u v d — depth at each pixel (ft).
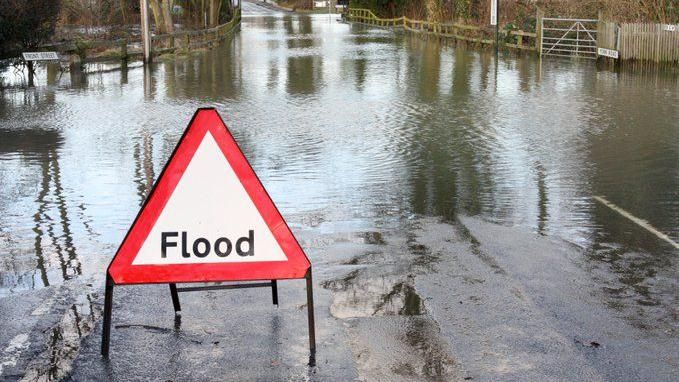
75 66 101.30
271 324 19.83
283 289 22.50
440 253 25.93
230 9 245.45
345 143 46.91
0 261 25.31
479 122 54.80
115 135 50.24
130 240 17.83
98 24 162.91
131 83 83.46
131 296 21.98
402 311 20.66
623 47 93.61
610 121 54.39
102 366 17.42
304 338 18.92
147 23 107.14
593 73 88.79
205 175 17.94
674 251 26.08
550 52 112.68
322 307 20.98
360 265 24.73
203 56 121.60
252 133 50.60
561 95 69.46
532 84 78.74
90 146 46.29
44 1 105.40
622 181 36.70
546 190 35.01
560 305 21.02
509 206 32.27
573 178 37.37
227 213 18.01
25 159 42.57
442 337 18.88
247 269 18.04
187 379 16.80
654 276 23.52
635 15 95.81
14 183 36.78
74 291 22.39
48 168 40.16
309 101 67.46
